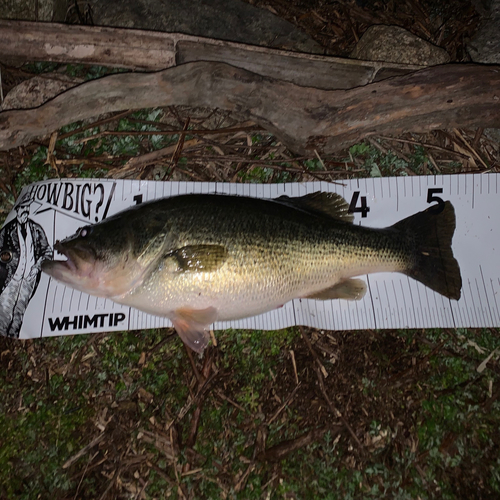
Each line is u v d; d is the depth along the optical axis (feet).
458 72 2.07
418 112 2.12
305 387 2.15
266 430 2.11
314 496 2.06
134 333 2.13
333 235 1.98
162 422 2.09
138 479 2.04
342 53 2.59
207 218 1.88
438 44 2.57
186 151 2.22
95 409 2.08
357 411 2.14
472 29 2.57
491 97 2.09
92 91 2.03
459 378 2.18
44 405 2.06
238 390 2.13
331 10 2.69
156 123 2.22
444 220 2.14
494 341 2.21
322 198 2.08
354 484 2.08
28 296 2.05
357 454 2.10
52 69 2.27
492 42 2.46
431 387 2.17
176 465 2.05
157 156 2.19
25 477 2.01
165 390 2.11
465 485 2.10
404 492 2.08
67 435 2.05
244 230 1.89
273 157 2.25
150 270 1.86
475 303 2.17
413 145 2.29
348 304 2.17
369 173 2.26
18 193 2.15
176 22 2.44
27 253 2.06
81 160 2.18
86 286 1.88
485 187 2.19
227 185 2.18
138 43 2.11
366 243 2.03
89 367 2.10
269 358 2.16
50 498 1.99
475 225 2.19
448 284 2.12
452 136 2.29
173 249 1.86
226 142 2.24
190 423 2.09
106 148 2.21
